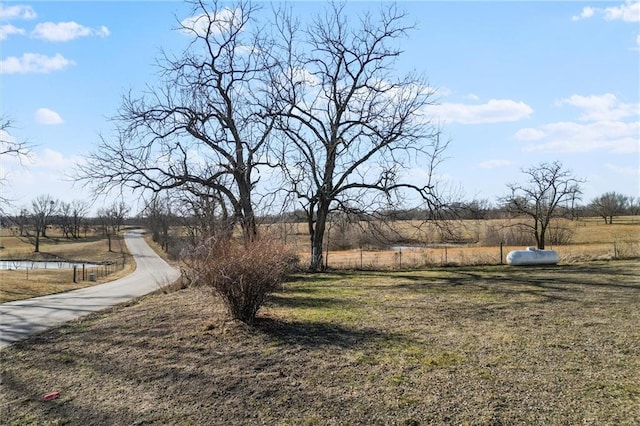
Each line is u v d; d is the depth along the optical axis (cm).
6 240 10519
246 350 835
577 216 4562
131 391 678
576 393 614
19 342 1106
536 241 3825
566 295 1455
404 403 593
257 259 1005
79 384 727
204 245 1050
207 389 664
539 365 732
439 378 678
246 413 582
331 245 3067
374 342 877
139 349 893
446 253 2891
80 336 1083
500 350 816
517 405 579
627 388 630
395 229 2553
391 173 2420
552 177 4819
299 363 757
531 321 1060
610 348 824
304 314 1142
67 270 5159
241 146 2316
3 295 2414
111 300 2097
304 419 559
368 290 1622
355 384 661
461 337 911
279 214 2088
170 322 1111
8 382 770
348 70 2494
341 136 2459
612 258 2830
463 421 539
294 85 2452
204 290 1286
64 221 11006
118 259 6869
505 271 2302
